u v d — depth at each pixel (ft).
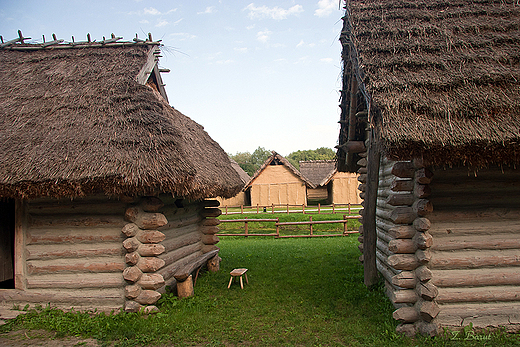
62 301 17.54
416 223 15.33
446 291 15.39
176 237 22.09
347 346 14.29
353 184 89.20
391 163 19.70
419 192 15.11
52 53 24.86
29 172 15.51
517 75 15.26
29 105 19.85
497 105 14.07
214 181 20.95
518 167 15.62
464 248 15.52
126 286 17.03
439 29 18.44
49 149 16.55
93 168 15.34
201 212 26.30
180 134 18.13
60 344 14.44
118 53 23.86
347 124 25.91
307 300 19.30
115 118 18.11
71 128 17.88
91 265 17.57
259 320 16.89
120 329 15.35
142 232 17.37
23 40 26.32
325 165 104.12
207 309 18.08
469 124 13.58
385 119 13.62
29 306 17.57
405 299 15.35
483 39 17.70
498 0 20.97
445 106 14.10
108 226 17.69
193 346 14.30
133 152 15.96
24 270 17.84
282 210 78.13
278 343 14.56
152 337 14.82
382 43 17.66
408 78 15.47
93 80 21.34
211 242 25.96
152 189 15.70
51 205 17.93
